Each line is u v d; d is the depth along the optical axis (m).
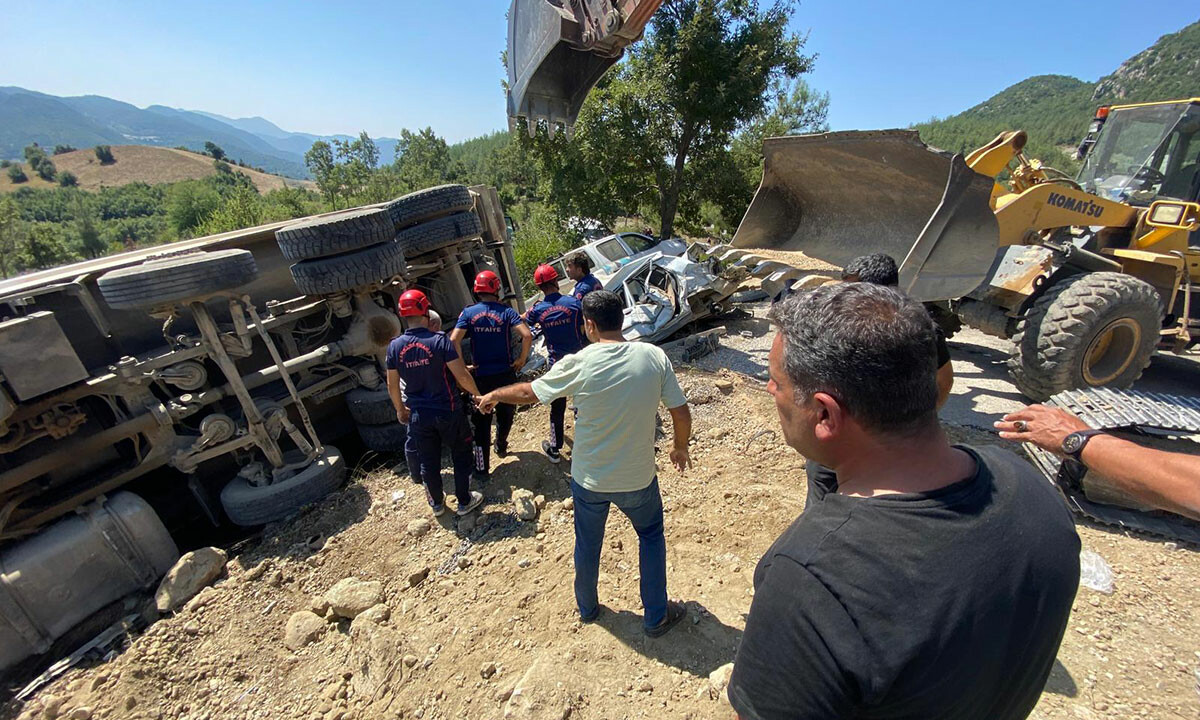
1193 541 2.94
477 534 3.66
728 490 3.83
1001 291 4.86
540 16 2.68
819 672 0.81
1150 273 5.20
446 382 3.60
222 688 2.76
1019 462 1.00
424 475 3.75
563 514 3.76
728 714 2.22
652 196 16.03
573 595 2.98
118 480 3.64
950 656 0.78
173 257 3.78
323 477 4.20
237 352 3.88
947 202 3.86
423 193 5.37
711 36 12.80
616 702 2.33
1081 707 2.11
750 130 18.22
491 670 2.57
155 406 3.69
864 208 5.04
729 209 16.42
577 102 3.06
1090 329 4.18
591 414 2.33
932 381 0.92
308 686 2.71
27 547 3.19
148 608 3.33
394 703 2.50
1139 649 2.34
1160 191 5.38
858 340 0.89
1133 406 3.29
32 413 3.28
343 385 4.88
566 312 4.41
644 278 7.70
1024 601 0.82
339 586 3.19
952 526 0.84
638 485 2.38
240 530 4.22
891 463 0.94
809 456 1.09
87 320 3.96
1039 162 5.23
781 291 4.62
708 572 3.11
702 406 5.19
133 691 2.71
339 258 4.26
